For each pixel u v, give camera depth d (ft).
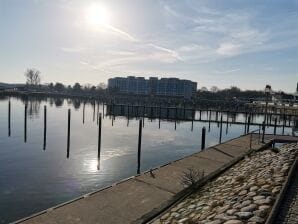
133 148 98.02
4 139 103.09
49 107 268.00
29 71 525.34
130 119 200.75
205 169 52.49
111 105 234.58
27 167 68.80
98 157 80.53
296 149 50.47
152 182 43.19
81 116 203.72
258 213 24.32
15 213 44.09
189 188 39.96
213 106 336.90
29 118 170.19
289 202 26.14
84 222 30.17
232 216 25.04
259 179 34.63
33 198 49.93
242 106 320.09
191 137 129.80
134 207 34.60
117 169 70.59
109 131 136.77
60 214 31.35
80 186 56.95
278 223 22.26
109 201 35.60
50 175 63.16
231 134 144.46
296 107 228.02
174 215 31.32
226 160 60.75
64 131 128.26
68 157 80.59
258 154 58.75
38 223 29.07
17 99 362.12
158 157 86.84
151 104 345.72
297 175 33.86
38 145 95.09
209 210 29.32
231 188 35.45
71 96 431.02
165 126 167.12
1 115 179.32
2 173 63.26
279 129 165.78
